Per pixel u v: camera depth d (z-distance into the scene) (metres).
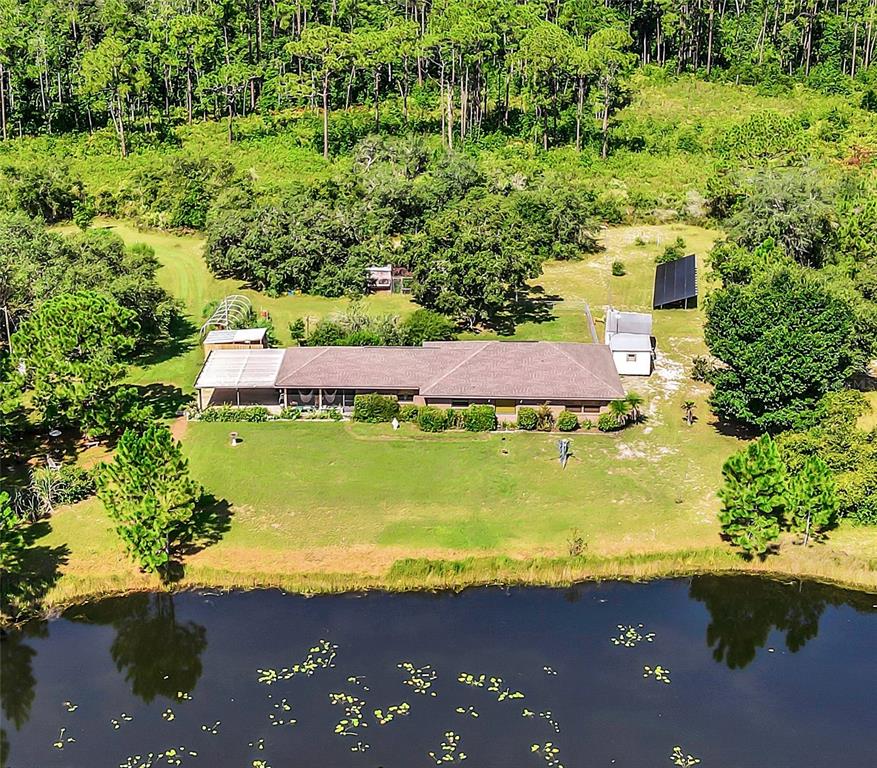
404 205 116.88
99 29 156.00
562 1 171.25
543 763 45.00
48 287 85.94
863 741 46.88
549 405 75.56
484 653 52.72
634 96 156.25
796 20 165.25
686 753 45.81
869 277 85.06
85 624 55.88
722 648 53.78
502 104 154.62
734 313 71.25
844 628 55.84
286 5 161.88
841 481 63.72
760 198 100.50
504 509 65.06
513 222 104.62
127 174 131.38
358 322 87.56
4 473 69.12
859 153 133.50
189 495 57.81
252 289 105.25
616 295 103.31
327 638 53.91
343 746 46.00
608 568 59.97
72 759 45.50
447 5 151.38
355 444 73.12
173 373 85.00
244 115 155.75
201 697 49.44
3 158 133.00
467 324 94.00
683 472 69.56
